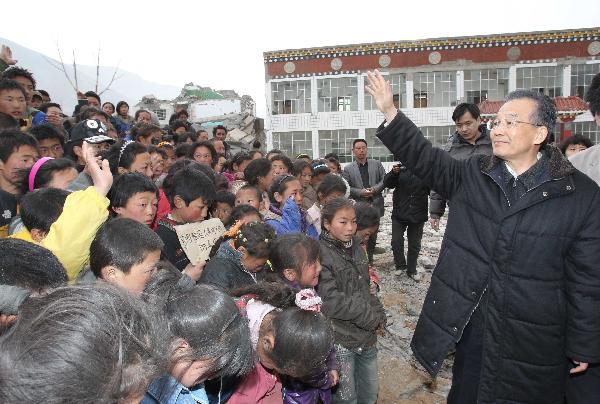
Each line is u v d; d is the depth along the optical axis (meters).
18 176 2.62
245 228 2.33
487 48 18.25
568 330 1.92
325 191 3.94
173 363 1.18
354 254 2.77
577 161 2.60
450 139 4.86
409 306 5.04
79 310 0.70
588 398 2.08
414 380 3.61
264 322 1.67
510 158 1.96
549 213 1.89
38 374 0.62
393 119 2.17
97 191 1.86
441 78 18.77
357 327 2.57
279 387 1.77
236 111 26.98
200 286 1.37
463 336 2.12
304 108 19.91
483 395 1.99
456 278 2.07
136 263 1.61
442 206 5.30
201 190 2.67
